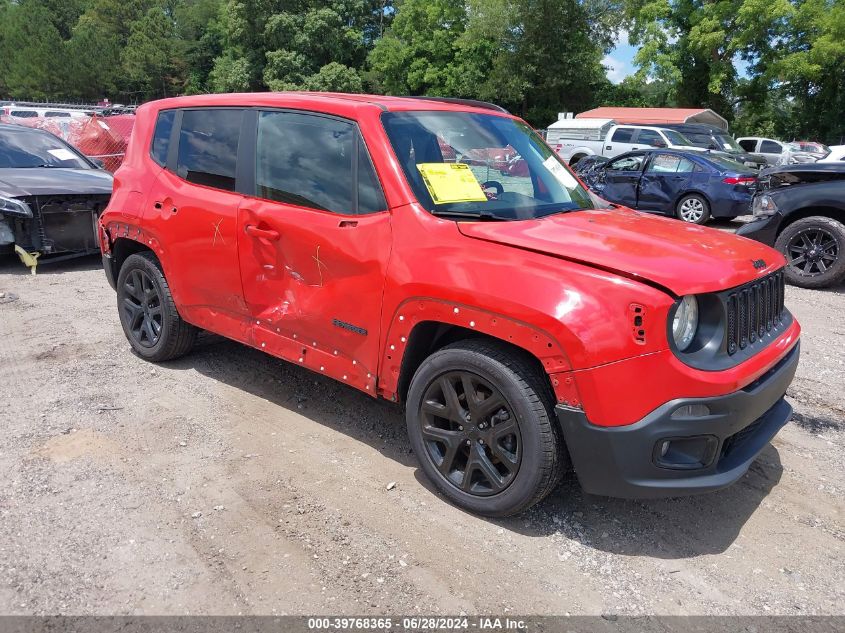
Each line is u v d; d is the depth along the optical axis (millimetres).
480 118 3873
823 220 7418
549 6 39344
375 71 50438
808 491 3332
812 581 2662
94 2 76250
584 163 18062
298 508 3064
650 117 29938
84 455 3490
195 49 71125
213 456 3520
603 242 2898
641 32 36156
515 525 2980
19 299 6559
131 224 4535
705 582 2645
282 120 3742
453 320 2863
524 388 2715
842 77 36250
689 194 12844
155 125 4578
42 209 7613
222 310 4070
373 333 3213
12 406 4062
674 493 2631
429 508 3088
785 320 3350
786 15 31984
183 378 4551
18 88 63062
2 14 69125
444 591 2547
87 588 2512
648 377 2508
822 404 4340
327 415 4051
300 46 48125
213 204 3957
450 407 3008
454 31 46188
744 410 2672
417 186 3201
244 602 2463
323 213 3439
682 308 2625
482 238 2934
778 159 27031
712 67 34375
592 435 2582
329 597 2498
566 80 41156
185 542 2799
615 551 2828
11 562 2643
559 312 2564
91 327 5648
